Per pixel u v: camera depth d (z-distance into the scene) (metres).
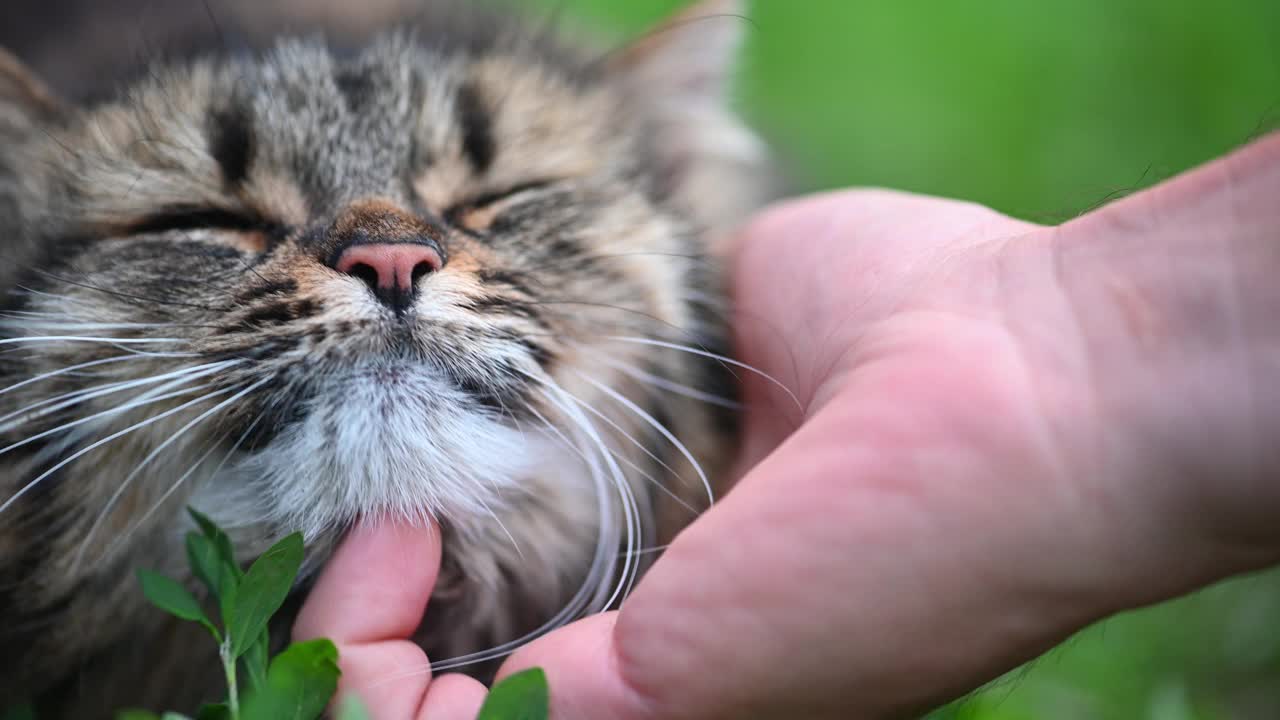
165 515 0.26
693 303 0.29
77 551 0.26
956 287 0.20
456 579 0.27
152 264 0.26
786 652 0.20
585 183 0.30
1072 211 0.24
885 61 0.64
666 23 0.33
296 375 0.25
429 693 0.22
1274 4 0.62
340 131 0.28
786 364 0.27
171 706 0.27
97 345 0.26
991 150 0.58
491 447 0.26
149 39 0.31
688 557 0.20
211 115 0.28
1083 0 0.65
